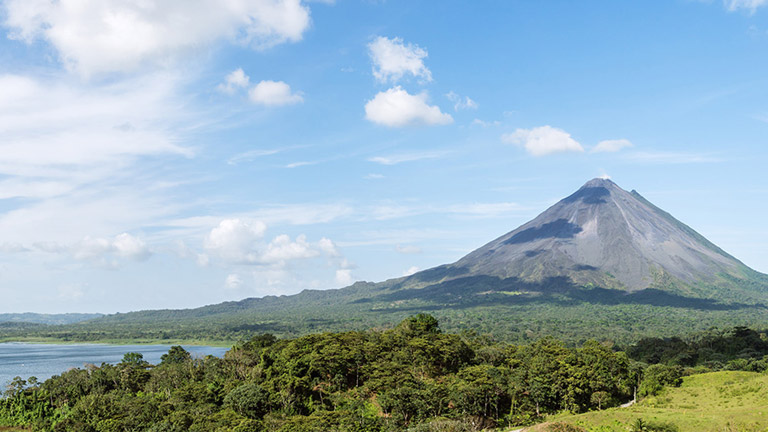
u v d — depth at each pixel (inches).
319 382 6279.5
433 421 5019.7
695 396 6097.4
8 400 7190.0
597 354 7194.9
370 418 5285.4
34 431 6427.2
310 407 5866.1
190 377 7682.1
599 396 6122.1
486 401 5689.0
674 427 4392.2
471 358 7091.5
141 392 7411.4
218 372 7406.5
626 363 7180.1
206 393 6491.1
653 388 6702.8
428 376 6560.0
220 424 5187.0
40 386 7603.4
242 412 5762.8
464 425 4904.0
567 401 6038.4
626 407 5905.5
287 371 6314.0
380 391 5846.5
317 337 7514.8
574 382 6127.0
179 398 6422.2
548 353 7367.1
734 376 6722.4
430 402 5477.4
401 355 6624.0
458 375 6186.0
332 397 5900.6
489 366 6353.3
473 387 5659.5
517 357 7421.3
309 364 6328.7
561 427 4586.6
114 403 6427.2
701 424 4414.4
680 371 7869.1
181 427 5275.6
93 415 6131.9
